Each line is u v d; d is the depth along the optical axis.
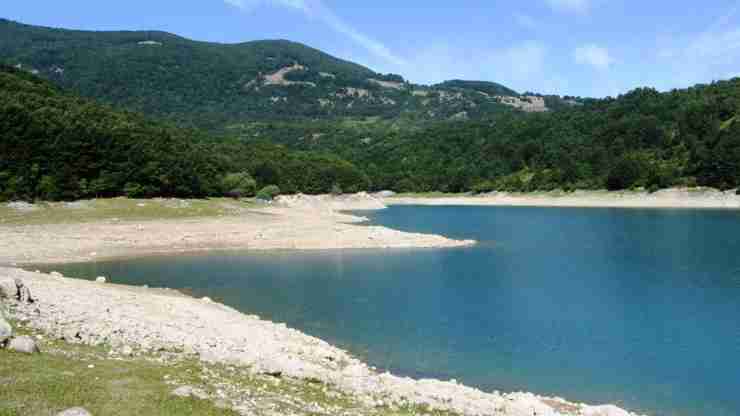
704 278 42.66
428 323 30.78
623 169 139.62
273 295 37.31
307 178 153.00
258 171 143.62
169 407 12.61
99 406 12.21
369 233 67.62
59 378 13.49
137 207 79.31
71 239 58.47
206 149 136.12
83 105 103.00
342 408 15.32
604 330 29.50
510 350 26.33
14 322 18.14
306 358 22.09
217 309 31.25
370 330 29.33
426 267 48.25
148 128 103.12
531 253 56.34
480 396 19.48
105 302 26.31
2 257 49.78
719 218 92.44
